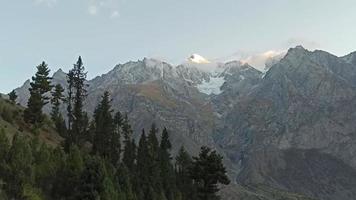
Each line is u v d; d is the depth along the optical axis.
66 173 93.62
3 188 81.44
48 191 89.75
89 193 89.31
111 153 132.25
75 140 125.31
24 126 125.19
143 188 116.31
